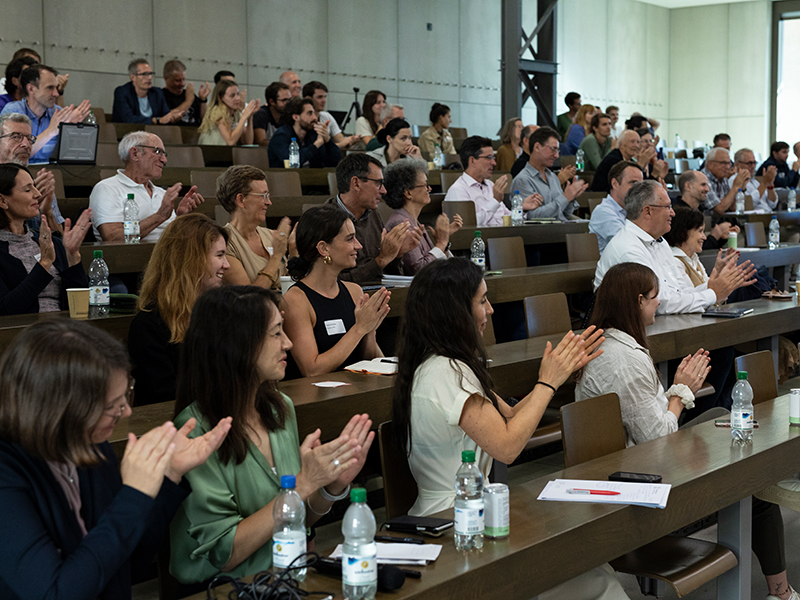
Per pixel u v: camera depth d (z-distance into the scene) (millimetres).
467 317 2141
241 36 10484
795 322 4566
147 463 1420
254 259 3605
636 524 1946
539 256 5855
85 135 4910
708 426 2648
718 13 16688
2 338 2840
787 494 2594
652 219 4402
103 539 1351
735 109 16750
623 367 2797
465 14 13070
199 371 1830
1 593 1349
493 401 2146
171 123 7316
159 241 2658
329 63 11430
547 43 11641
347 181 4078
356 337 3006
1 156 4062
